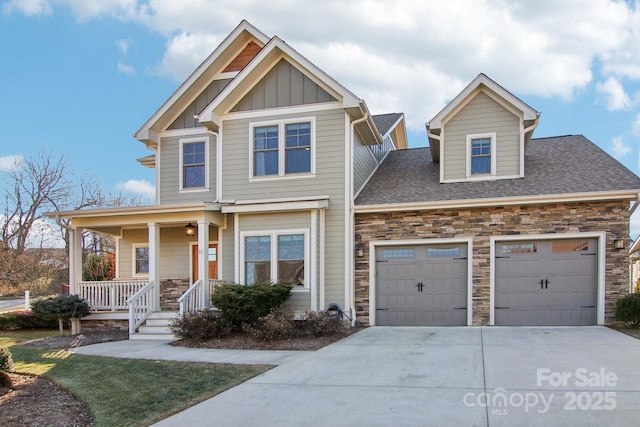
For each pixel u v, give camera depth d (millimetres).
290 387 6770
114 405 6223
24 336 12750
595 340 9297
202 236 12789
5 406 6270
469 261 12352
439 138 13805
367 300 12859
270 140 13477
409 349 9078
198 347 10281
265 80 13664
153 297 12906
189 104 14922
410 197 12984
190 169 14672
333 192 12906
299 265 12711
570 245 11867
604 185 11727
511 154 13250
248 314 11250
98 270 24859
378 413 5516
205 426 5387
